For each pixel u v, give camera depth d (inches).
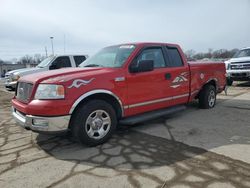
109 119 171.8
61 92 149.9
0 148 168.4
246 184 113.4
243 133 185.8
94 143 164.9
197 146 161.2
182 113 252.4
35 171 132.9
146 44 201.5
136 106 189.0
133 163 138.7
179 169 129.9
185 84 230.2
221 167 130.4
